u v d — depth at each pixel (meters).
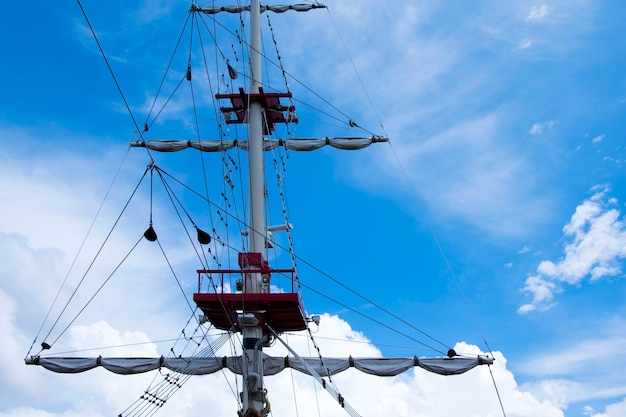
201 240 16.92
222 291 19.36
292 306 19.58
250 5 25.95
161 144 26.81
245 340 19.61
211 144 26.94
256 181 22.38
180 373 22.22
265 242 21.64
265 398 18.88
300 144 27.05
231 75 24.14
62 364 23.27
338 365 23.77
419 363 23.72
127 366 23.38
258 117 23.59
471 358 23.56
